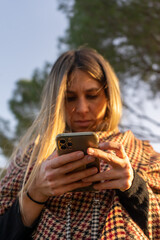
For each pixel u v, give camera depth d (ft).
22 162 4.94
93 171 3.62
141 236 3.65
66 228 3.92
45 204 4.32
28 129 5.18
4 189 4.68
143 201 3.79
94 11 16.71
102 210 3.95
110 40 16.96
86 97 4.82
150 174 4.35
